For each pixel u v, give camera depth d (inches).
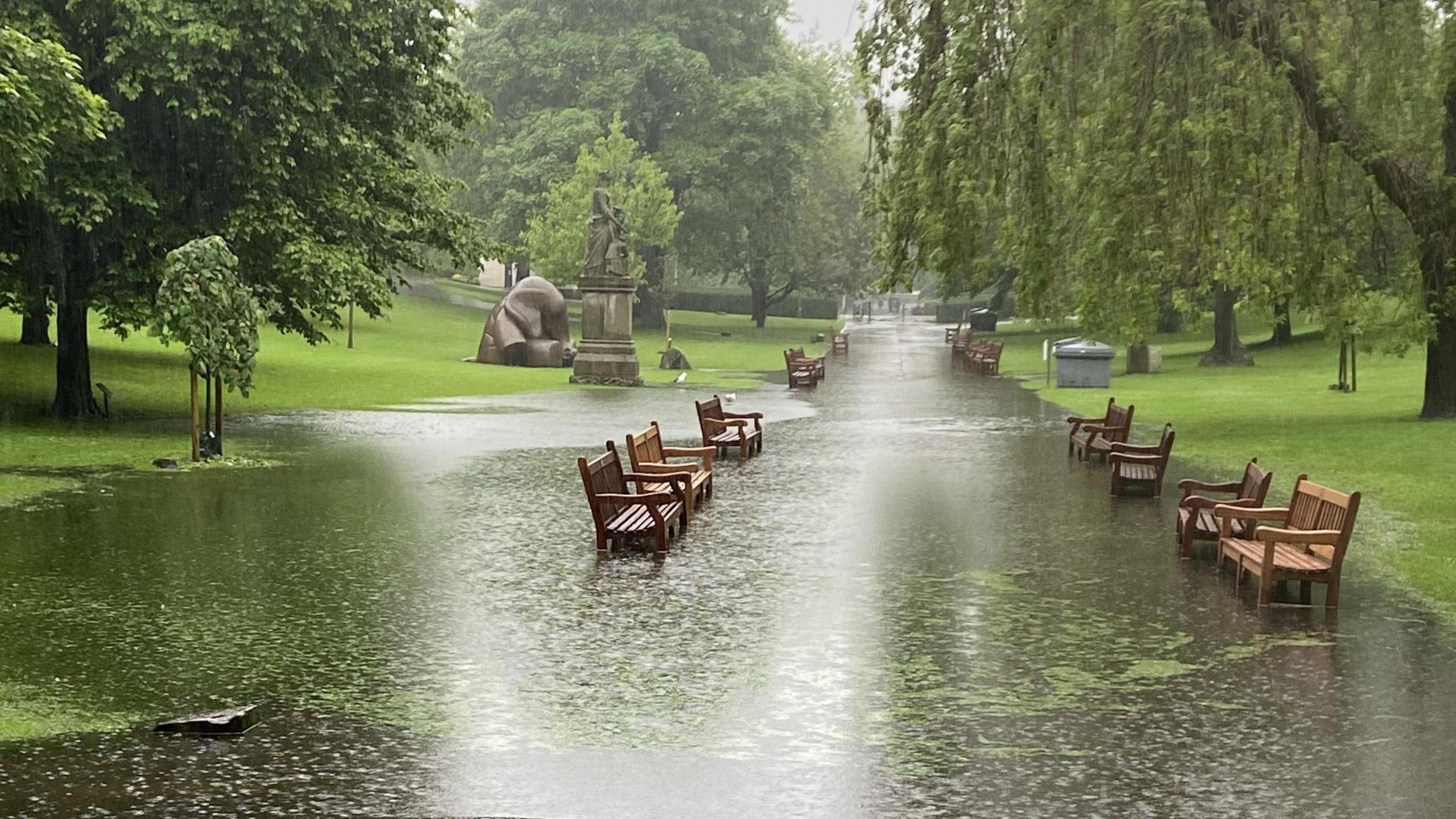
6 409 1261.1
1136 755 341.1
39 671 416.2
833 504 789.2
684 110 3806.6
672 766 333.7
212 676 412.2
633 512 668.7
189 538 650.8
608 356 1929.1
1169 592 541.6
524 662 430.3
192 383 954.1
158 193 1219.9
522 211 3489.2
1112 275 1064.8
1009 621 490.6
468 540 655.8
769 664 429.4
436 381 1849.2
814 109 3695.9
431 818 298.7
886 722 369.4
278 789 316.2
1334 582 510.9
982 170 1056.8
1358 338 1528.1
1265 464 957.8
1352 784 319.3
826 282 4436.5
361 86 1328.7
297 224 1234.0
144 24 1112.8
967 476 921.5
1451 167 1112.2
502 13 3870.6
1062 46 1045.8
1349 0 1059.3
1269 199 1029.2
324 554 613.3
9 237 1218.6
